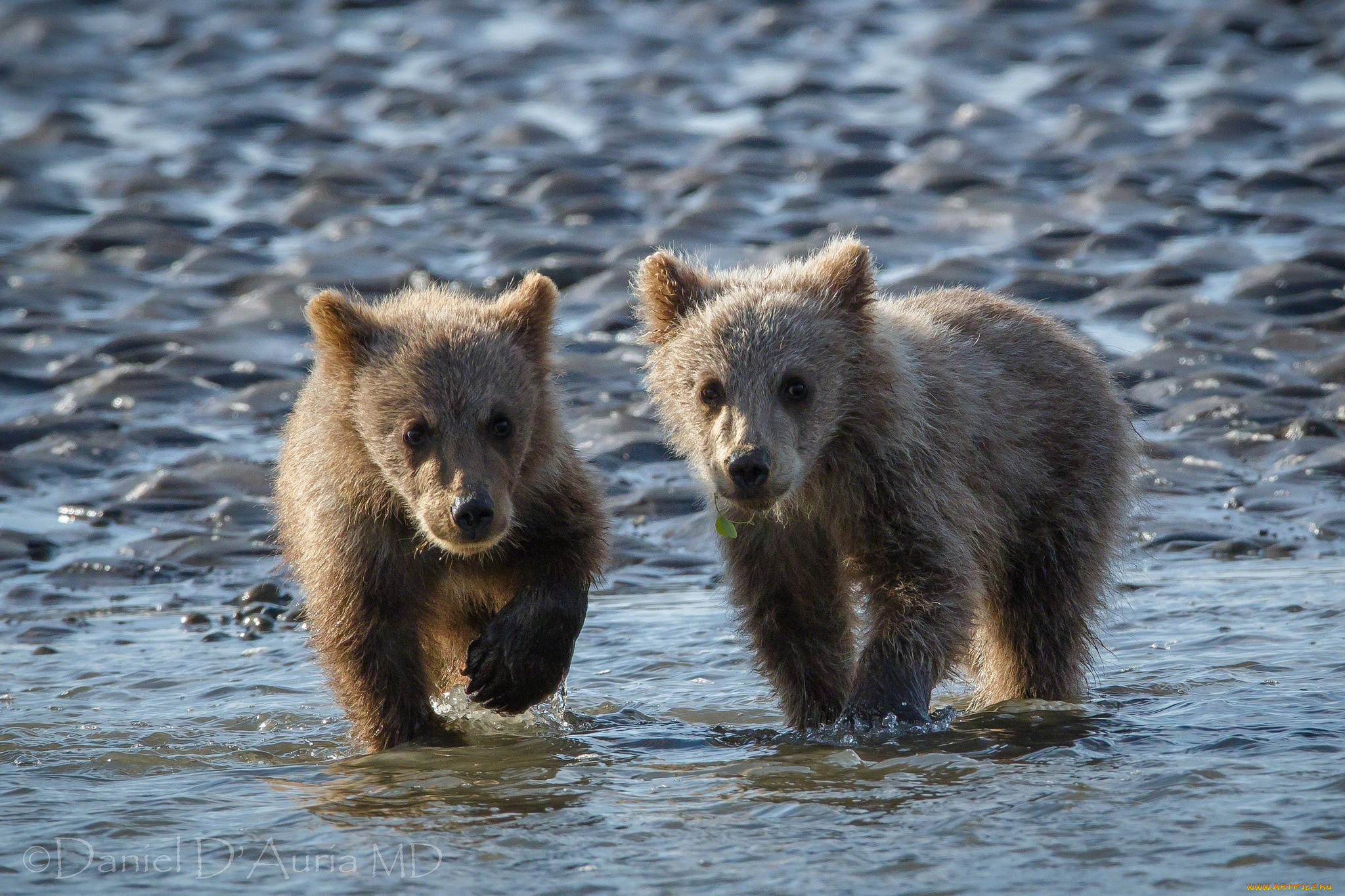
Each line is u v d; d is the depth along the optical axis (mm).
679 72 45281
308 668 13422
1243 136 36156
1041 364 12609
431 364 10836
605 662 13438
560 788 9836
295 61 49938
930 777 9656
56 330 25562
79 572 16922
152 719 11961
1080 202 31172
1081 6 52375
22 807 9711
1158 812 8766
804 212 31016
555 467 11453
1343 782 9125
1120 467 12852
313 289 26734
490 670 11062
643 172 35156
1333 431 19500
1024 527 12398
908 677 10883
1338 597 14180
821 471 11469
